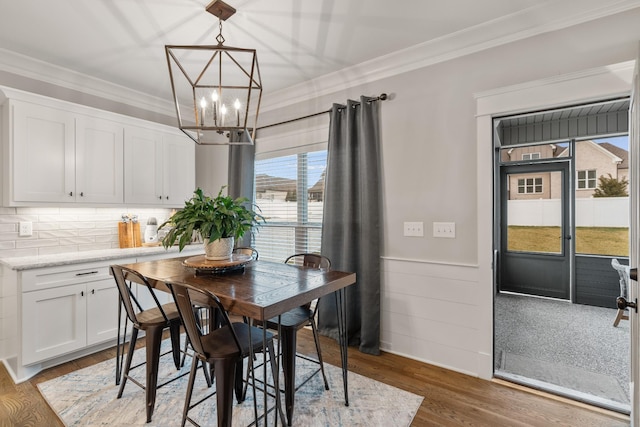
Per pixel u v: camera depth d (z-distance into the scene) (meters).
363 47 2.61
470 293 2.43
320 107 3.34
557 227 4.61
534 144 4.68
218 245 2.14
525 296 4.78
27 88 2.83
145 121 3.46
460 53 2.48
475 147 2.43
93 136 3.03
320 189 3.38
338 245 3.05
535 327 3.52
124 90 3.44
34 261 2.54
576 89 2.04
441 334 2.56
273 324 1.94
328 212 3.06
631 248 1.83
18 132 2.56
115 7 2.09
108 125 3.15
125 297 1.99
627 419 1.90
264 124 3.83
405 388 2.24
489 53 2.37
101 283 2.80
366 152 2.82
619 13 1.94
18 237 2.78
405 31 2.38
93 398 2.10
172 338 2.40
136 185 3.37
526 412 1.97
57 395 2.14
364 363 2.61
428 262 2.61
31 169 2.63
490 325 2.35
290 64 2.90
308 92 3.39
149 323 1.92
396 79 2.80
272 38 2.48
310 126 3.41
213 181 4.34
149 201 3.50
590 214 4.35
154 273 2.09
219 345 1.65
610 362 2.67
